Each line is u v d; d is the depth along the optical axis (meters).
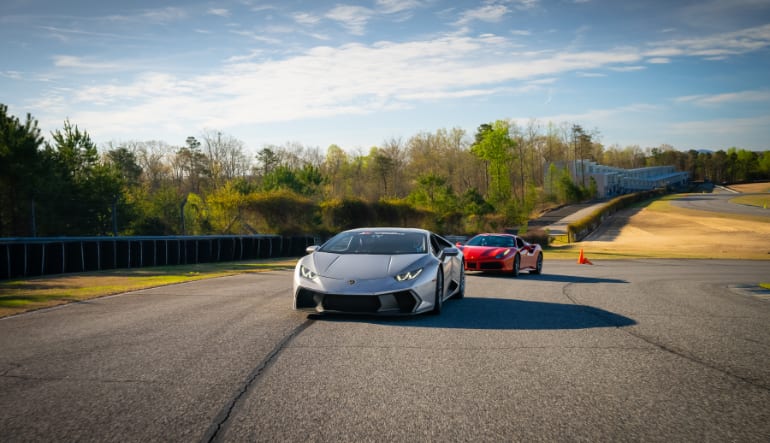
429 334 5.83
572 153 135.62
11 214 22.94
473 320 6.79
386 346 5.22
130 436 2.93
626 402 3.61
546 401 3.61
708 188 157.62
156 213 39.09
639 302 8.96
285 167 49.59
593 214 63.47
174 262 20.55
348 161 105.56
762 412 3.44
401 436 2.97
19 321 6.54
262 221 34.19
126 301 8.43
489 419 3.26
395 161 103.06
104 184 28.30
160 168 81.19
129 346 5.14
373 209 39.53
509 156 91.25
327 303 6.47
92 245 16.67
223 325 6.25
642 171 151.62
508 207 55.44
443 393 3.76
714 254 35.81
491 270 14.12
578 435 3.03
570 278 14.23
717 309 8.27
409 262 6.91
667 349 5.26
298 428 3.07
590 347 5.30
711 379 4.20
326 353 4.90
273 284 11.44
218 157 79.12
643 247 44.25
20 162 22.47
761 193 129.75
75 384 3.89
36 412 3.29
